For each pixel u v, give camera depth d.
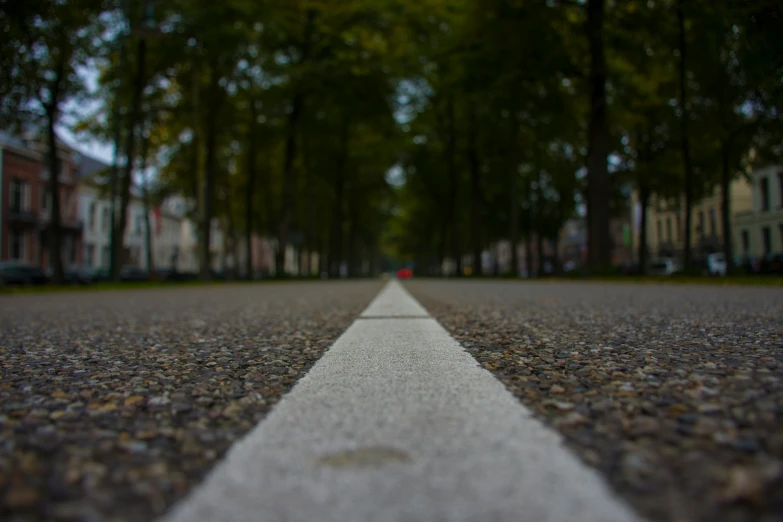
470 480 1.51
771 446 1.73
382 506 1.36
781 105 10.02
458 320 6.18
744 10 8.73
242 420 2.23
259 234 47.91
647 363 3.25
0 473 1.63
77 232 45.94
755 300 8.26
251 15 22.84
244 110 30.30
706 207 48.50
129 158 22.70
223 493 1.45
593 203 19.25
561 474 1.54
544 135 23.91
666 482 1.48
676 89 20.39
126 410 2.39
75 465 1.69
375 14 28.08
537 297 10.39
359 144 38.94
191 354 4.04
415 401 2.43
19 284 29.16
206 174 27.59
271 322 6.42
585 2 18.61
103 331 5.76
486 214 40.97
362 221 52.69
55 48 17.41
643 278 17.45
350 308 8.52
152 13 20.25
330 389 2.69
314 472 1.59
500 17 17.84
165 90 25.88
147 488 1.51
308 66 27.17
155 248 63.38
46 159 42.28
